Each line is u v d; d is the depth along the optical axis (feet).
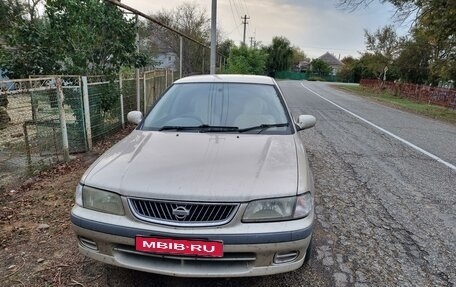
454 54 63.26
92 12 25.67
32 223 12.23
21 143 17.39
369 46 120.78
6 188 15.33
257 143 10.08
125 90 29.78
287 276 9.41
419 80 110.93
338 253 10.68
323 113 46.57
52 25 24.61
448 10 50.90
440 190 16.70
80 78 21.38
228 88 13.08
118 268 9.60
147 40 66.80
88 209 8.23
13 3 55.06
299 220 7.89
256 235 7.46
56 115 19.27
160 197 7.60
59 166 18.67
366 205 14.56
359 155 23.07
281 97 13.09
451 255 10.80
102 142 24.62
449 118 50.88
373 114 48.70
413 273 9.76
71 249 10.55
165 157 8.99
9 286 8.79
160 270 7.76
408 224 12.89
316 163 20.62
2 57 23.79
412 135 32.22
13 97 16.81
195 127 11.32
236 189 7.70
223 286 8.92
